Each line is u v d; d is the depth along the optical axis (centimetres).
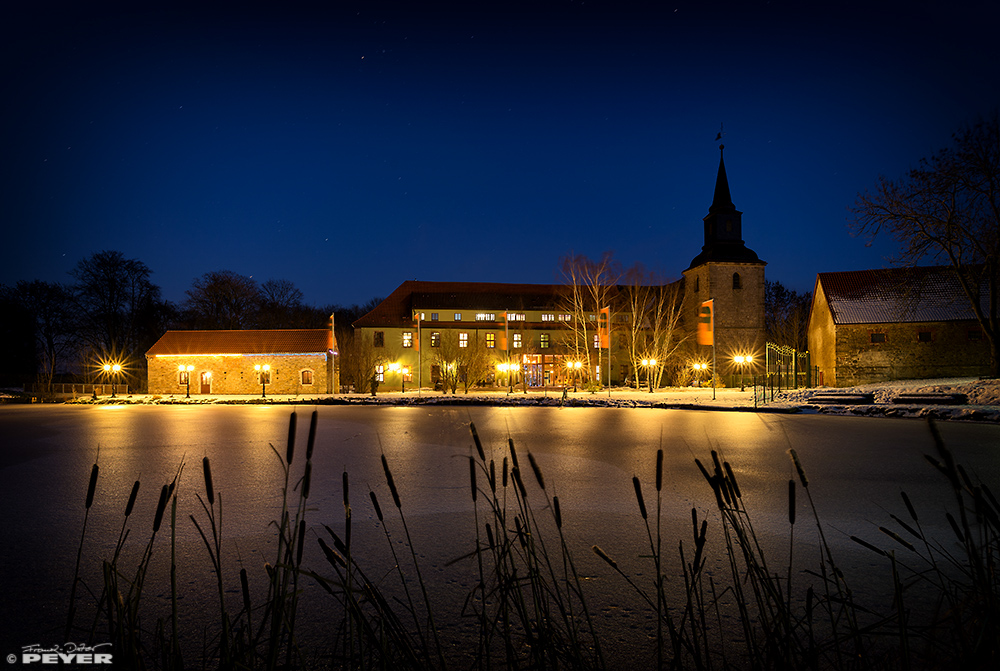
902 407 2077
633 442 1370
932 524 611
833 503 717
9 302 5056
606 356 5472
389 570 474
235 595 423
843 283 3900
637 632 351
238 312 5719
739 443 1328
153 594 427
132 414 2442
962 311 3494
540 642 193
